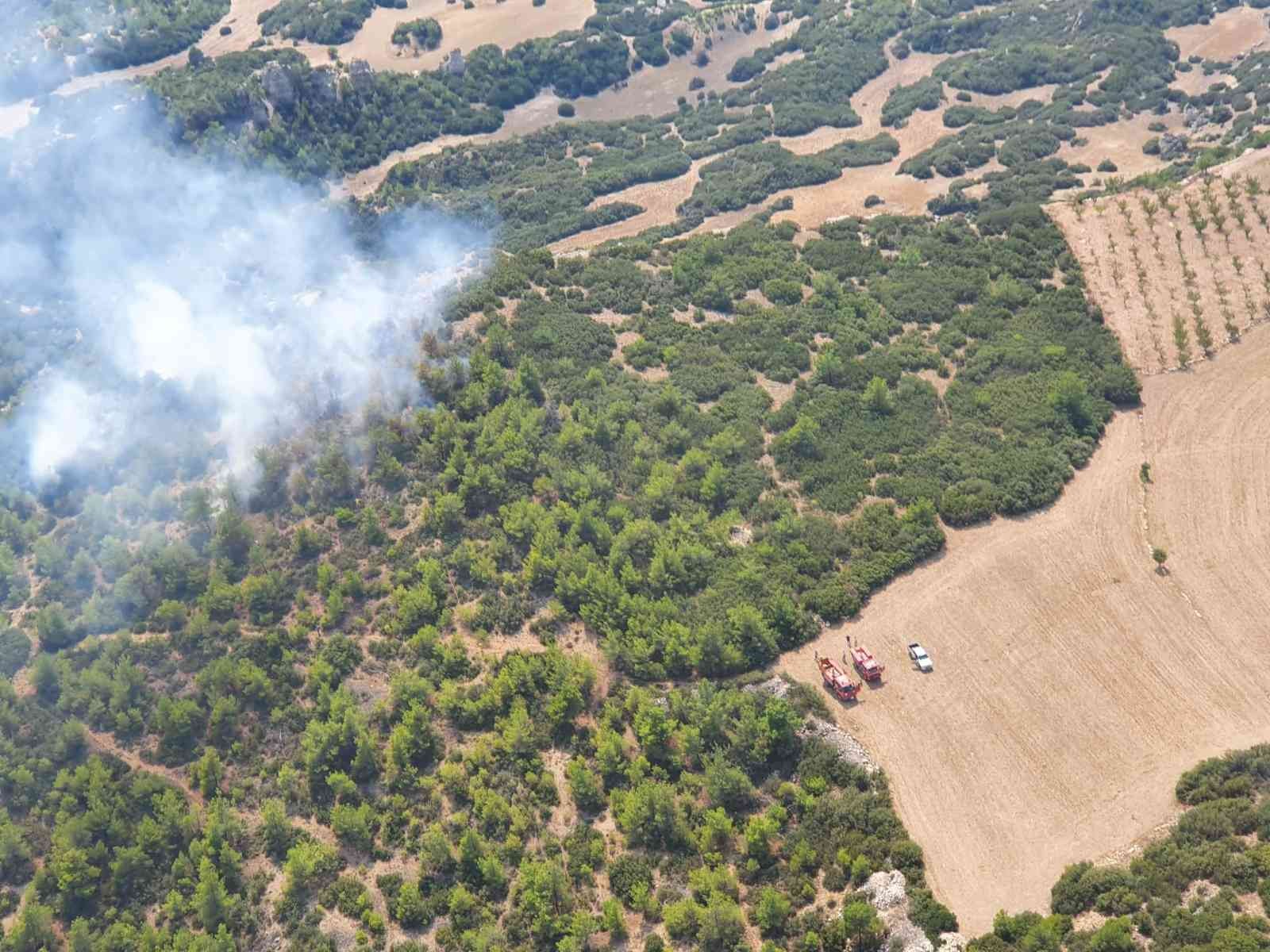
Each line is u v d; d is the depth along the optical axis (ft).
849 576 366.63
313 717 335.06
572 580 356.59
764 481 401.08
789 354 456.86
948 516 390.42
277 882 298.97
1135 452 417.49
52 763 331.16
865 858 284.00
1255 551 372.58
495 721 324.60
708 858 288.51
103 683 344.08
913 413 428.97
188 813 313.73
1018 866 285.84
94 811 313.53
